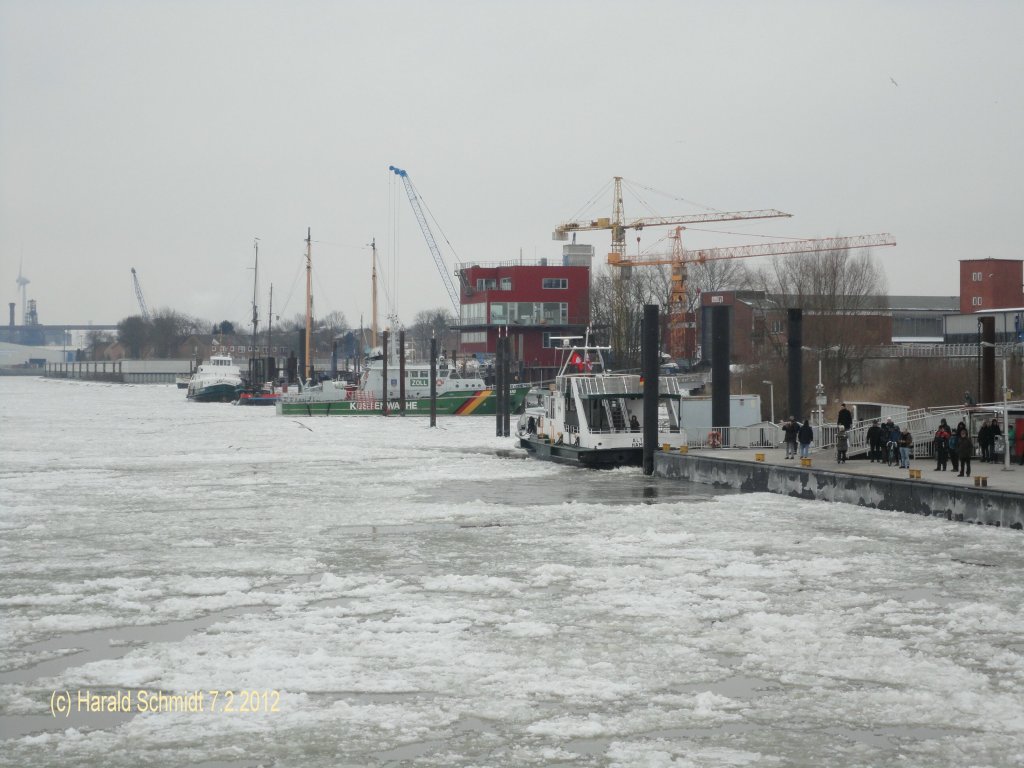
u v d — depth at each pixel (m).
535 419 101.62
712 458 71.62
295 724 27.84
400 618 37.12
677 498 65.06
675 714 28.50
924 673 31.44
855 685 30.53
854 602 39.00
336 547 50.38
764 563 45.47
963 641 34.34
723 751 26.23
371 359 178.00
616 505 62.47
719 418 80.12
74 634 35.66
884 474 60.69
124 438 125.25
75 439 123.81
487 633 35.41
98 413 190.00
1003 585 41.22
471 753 26.23
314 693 30.03
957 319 138.25
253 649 33.69
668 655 33.12
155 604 39.31
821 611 37.88
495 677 31.19
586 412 83.19
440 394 170.88
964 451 58.62
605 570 44.50
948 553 46.88
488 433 130.25
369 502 65.75
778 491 65.88
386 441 117.75
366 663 32.38
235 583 42.47
